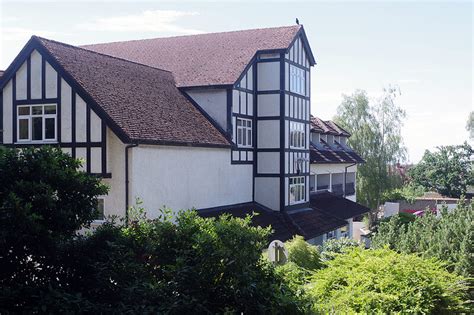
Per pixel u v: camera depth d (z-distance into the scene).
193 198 20.80
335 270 10.32
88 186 8.41
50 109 18.33
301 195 28.36
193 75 24.80
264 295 7.75
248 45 26.66
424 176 58.44
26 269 7.85
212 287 7.71
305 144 28.78
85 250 8.30
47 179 8.01
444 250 12.16
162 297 7.35
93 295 7.95
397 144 44.66
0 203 7.48
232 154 23.92
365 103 45.09
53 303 7.20
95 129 17.59
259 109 26.14
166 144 18.78
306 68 28.78
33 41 18.30
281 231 24.12
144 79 22.34
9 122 18.88
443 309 9.52
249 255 7.96
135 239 8.47
